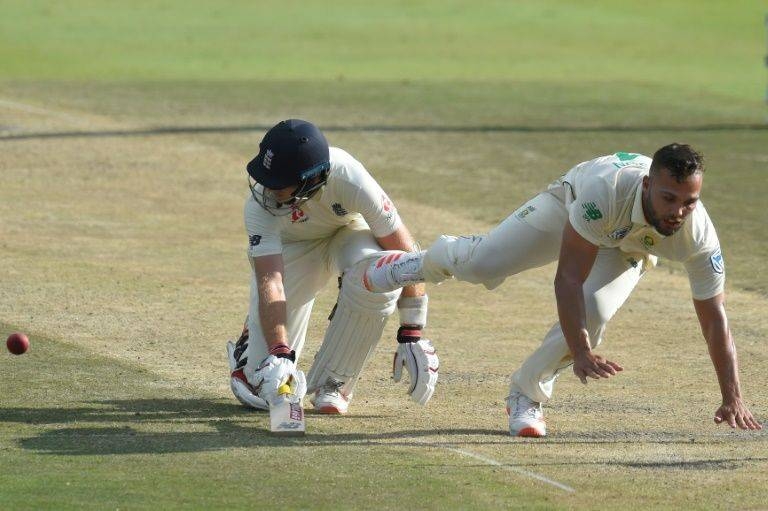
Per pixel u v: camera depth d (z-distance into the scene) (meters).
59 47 94.62
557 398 23.83
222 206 45.09
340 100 73.00
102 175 49.91
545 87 82.69
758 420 22.31
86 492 16.88
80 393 23.00
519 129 63.84
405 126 63.66
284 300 21.28
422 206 45.47
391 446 19.83
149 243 38.78
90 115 64.38
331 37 105.81
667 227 18.14
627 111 71.88
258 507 16.38
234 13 116.31
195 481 17.52
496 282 21.06
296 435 20.42
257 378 20.77
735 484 17.84
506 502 16.77
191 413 21.89
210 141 57.97
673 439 20.73
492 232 20.84
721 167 54.16
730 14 122.75
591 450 19.80
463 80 85.44
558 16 120.56
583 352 18.56
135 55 92.88
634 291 33.88
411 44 103.62
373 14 118.75
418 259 21.19
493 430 21.23
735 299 33.12
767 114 71.69
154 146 56.25
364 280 21.72
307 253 22.84
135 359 25.86
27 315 29.41
